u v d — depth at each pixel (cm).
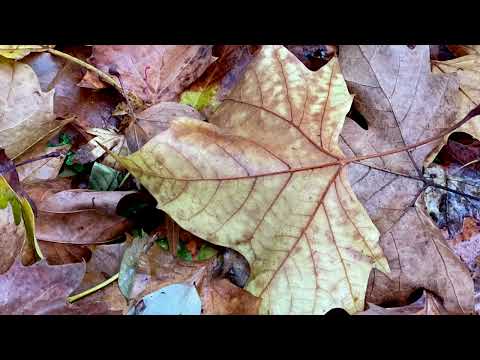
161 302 26
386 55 29
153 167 24
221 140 25
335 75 26
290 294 25
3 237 25
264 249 26
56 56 31
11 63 28
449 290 28
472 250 29
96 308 26
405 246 28
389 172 28
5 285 24
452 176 30
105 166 29
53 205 27
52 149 29
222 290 26
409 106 29
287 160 25
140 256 27
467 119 29
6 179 26
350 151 28
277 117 26
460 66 31
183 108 30
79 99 31
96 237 27
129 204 28
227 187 25
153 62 32
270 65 26
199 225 25
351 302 26
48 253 27
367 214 26
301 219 25
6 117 28
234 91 27
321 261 26
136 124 29
